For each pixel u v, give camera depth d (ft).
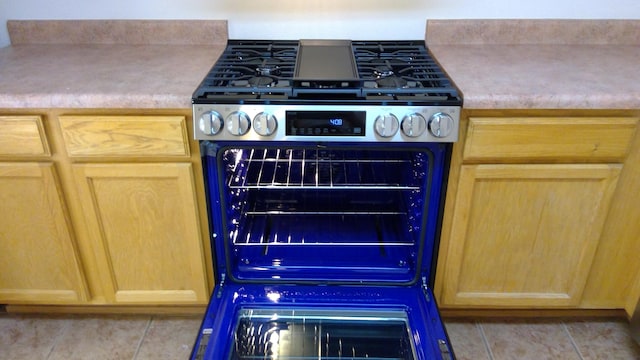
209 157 4.57
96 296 5.50
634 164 4.60
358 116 4.19
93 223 4.94
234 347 4.57
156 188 4.75
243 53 5.62
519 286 5.33
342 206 6.10
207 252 5.18
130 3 6.02
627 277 5.30
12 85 4.48
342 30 6.11
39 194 4.78
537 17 6.03
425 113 4.18
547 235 4.98
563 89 4.33
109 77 4.75
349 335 4.79
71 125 4.38
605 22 5.97
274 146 4.44
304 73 4.76
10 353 5.41
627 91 4.26
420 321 4.69
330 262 5.38
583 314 5.80
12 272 5.30
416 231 5.10
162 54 5.67
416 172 5.09
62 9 6.03
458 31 6.04
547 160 4.55
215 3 6.02
